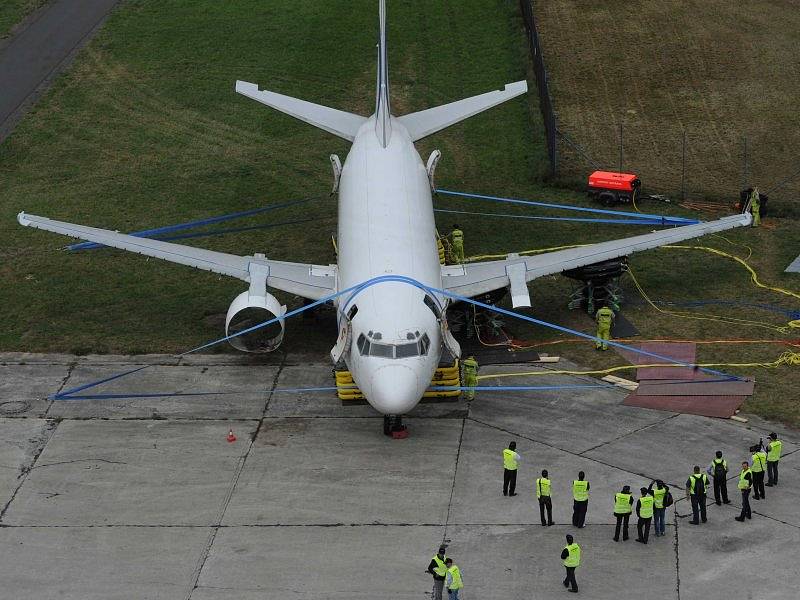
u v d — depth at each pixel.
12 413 128.50
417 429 124.00
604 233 170.25
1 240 172.00
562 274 147.88
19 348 143.38
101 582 101.06
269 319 140.38
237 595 98.75
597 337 141.12
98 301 155.25
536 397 130.00
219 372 137.25
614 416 125.44
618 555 102.50
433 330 119.62
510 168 191.88
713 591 97.56
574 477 114.19
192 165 194.62
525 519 108.00
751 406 126.25
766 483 112.50
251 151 199.12
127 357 141.12
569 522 107.44
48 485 115.31
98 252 168.88
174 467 117.94
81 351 142.38
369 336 117.12
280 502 111.75
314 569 101.88
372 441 121.81
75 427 125.75
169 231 171.00
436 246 137.88
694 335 142.50
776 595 96.88
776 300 150.62
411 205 138.38
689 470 114.88
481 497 111.56
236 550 104.81
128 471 117.44
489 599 97.31
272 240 170.25
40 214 178.75
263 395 131.88
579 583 98.94
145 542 106.38
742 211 173.00
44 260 166.50
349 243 134.25
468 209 179.00
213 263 142.50
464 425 124.56
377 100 153.00
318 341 144.25
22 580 101.69
